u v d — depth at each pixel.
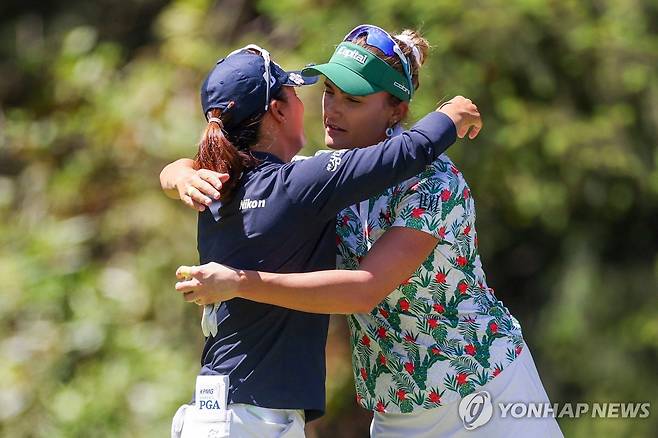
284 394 10.91
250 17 32.31
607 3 31.88
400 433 12.17
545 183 31.11
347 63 11.70
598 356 32.44
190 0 31.47
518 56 30.33
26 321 26.89
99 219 29.33
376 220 11.67
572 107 31.52
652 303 32.84
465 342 11.84
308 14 30.11
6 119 32.69
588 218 33.25
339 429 29.22
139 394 25.73
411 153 10.78
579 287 32.66
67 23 34.59
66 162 30.89
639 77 31.23
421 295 11.69
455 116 11.24
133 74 31.41
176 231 28.75
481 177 30.67
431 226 11.23
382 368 12.12
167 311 28.00
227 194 11.03
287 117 11.42
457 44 29.92
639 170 31.47
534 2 30.17
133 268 28.19
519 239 33.22
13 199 30.23
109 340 26.78
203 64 30.44
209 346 11.29
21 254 28.03
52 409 25.47
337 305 10.74
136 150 29.50
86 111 30.97
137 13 34.78
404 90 11.82
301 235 10.95
